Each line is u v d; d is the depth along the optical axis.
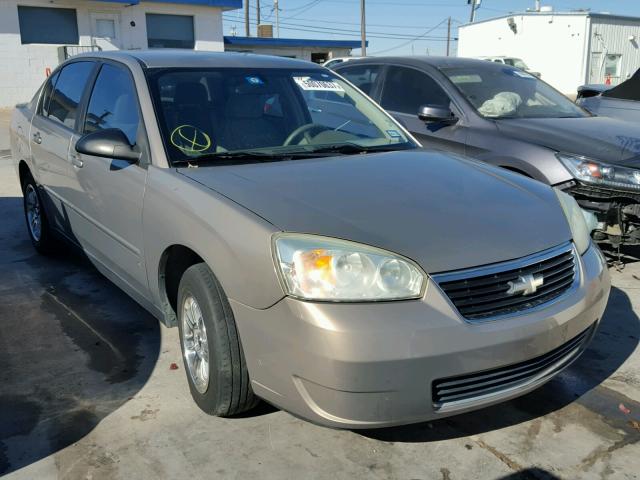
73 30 21.78
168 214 2.98
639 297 4.55
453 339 2.35
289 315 2.38
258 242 2.50
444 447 2.83
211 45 24.58
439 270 2.44
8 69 20.70
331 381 2.31
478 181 3.21
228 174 3.04
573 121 5.48
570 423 3.02
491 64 6.47
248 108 3.68
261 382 2.57
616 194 4.65
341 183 2.96
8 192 7.96
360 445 2.83
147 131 3.36
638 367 3.56
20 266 5.15
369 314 2.32
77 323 4.06
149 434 2.89
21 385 3.32
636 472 2.68
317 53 31.94
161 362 3.56
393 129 4.06
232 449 2.79
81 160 3.97
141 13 22.81
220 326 2.69
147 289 3.38
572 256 2.89
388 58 6.70
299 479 2.61
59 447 2.80
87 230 4.09
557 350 2.71
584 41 33.25
